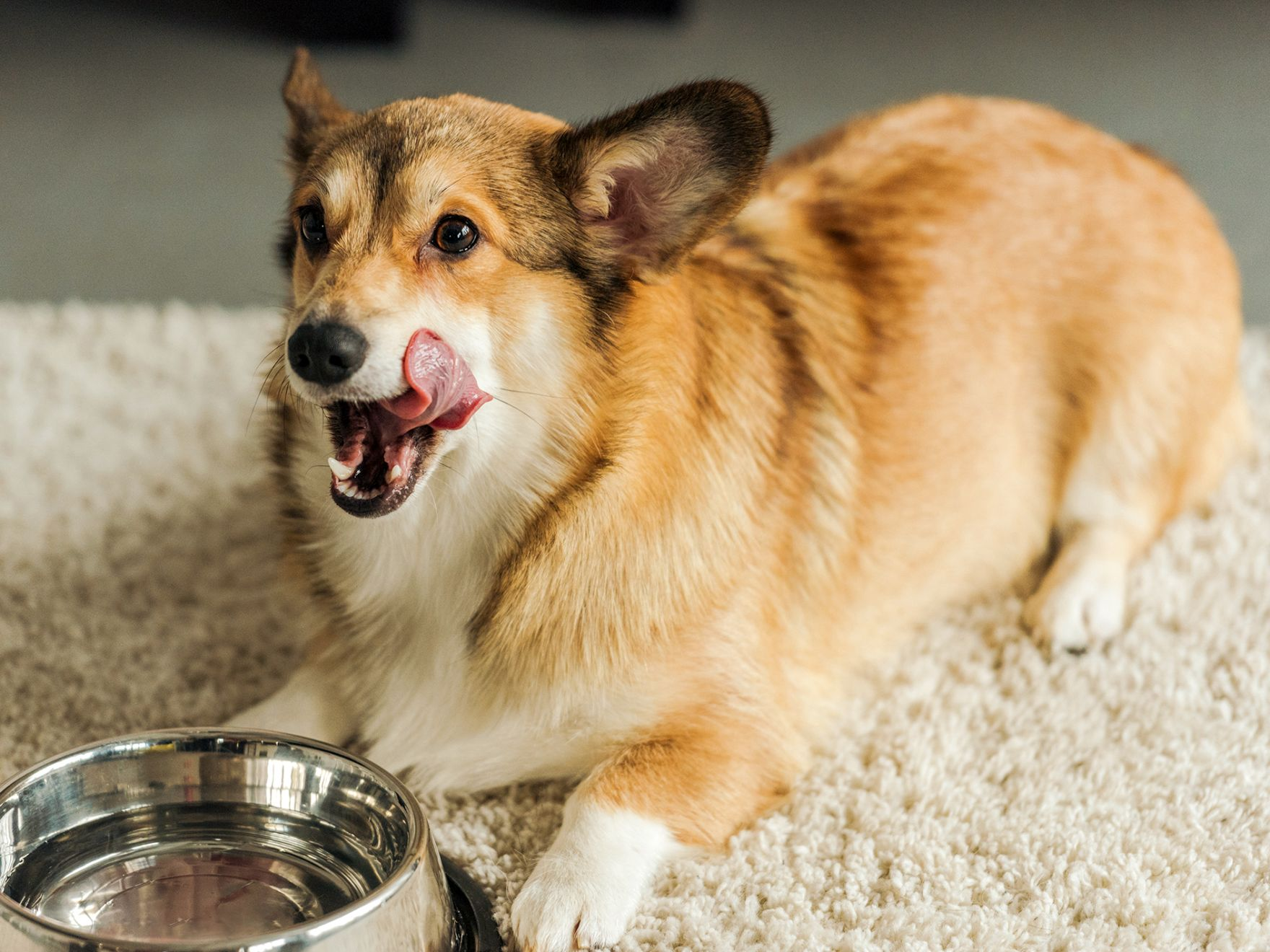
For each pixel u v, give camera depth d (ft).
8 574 8.70
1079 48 24.14
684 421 6.41
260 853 5.83
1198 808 6.46
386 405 5.64
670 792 6.22
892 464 7.50
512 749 6.56
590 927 5.61
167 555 9.08
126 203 16.85
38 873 5.56
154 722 7.25
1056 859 6.09
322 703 7.07
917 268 7.79
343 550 6.68
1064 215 8.38
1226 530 8.95
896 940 5.65
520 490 6.18
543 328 5.98
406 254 5.76
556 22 25.04
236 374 11.78
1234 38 24.98
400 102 6.45
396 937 4.96
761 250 7.41
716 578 6.51
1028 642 7.91
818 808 6.52
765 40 24.18
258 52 22.77
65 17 24.80
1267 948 5.61
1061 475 8.73
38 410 10.98
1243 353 11.95
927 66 22.63
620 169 6.07
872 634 7.66
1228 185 17.63
